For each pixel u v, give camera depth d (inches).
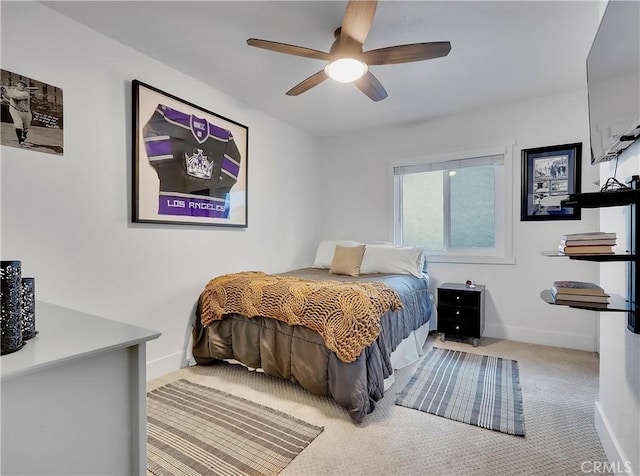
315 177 172.4
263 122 139.4
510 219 130.3
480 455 61.4
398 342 92.2
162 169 98.7
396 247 136.5
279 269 147.9
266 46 71.9
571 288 53.3
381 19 78.5
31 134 72.9
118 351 33.6
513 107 129.6
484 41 88.0
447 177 147.6
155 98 96.7
